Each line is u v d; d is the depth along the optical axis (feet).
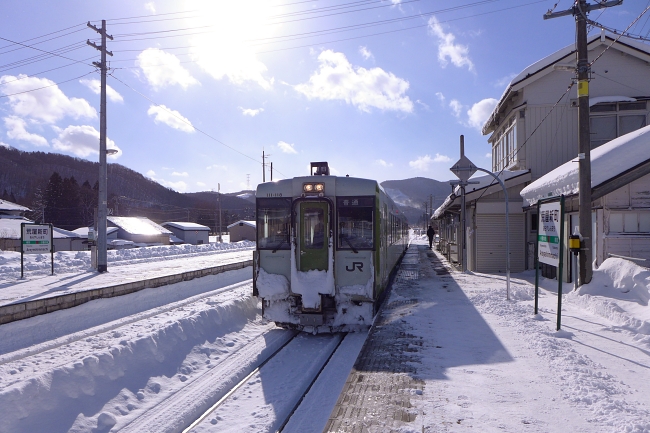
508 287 34.91
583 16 31.50
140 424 16.35
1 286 35.68
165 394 19.42
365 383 17.24
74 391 17.38
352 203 28.63
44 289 33.65
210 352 25.00
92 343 22.41
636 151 34.35
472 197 54.34
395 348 22.27
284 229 29.07
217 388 19.71
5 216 140.15
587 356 19.92
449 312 30.86
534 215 53.62
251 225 191.62
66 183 246.06
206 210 312.91
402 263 75.41
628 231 35.09
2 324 23.82
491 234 54.49
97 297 30.94
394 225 49.16
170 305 34.06
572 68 32.55
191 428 15.70
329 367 21.98
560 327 24.82
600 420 13.51
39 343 23.94
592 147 54.80
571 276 38.04
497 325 26.45
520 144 56.29
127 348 20.92
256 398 18.45
